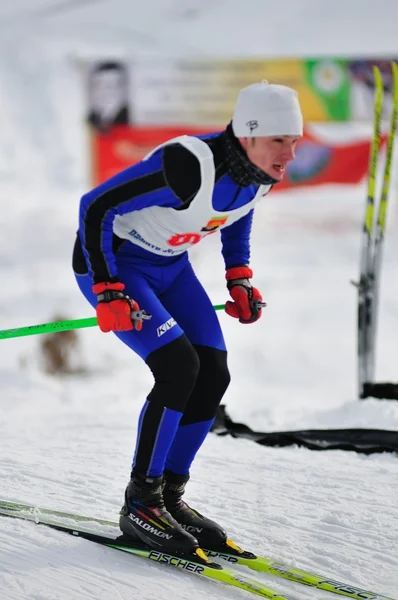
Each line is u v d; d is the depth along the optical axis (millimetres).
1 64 97250
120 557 8250
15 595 7363
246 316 9438
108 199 7812
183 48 106125
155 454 8188
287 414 16609
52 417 16094
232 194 8008
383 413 14547
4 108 90188
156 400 8133
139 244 8477
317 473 11438
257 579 7805
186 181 7645
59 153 84062
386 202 16484
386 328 34781
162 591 7508
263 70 43469
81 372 27562
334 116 44375
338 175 45000
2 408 20250
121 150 43094
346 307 38438
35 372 26078
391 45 104562
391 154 16609
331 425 14531
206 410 8586
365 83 43875
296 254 50688
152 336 8125
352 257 50094
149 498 8273
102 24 110750
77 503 9914
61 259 50844
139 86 42906
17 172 79375
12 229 59625
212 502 10188
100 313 7984
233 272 9492
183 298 8812
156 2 116938
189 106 43156
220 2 117375
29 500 9930
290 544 8766
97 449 12617
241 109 7742
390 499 10242
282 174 7965
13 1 113062
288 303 39250
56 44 103438
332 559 8328
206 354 8641
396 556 8406
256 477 11297
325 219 59062
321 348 32062
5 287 42375
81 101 92250
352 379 27922
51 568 7941
